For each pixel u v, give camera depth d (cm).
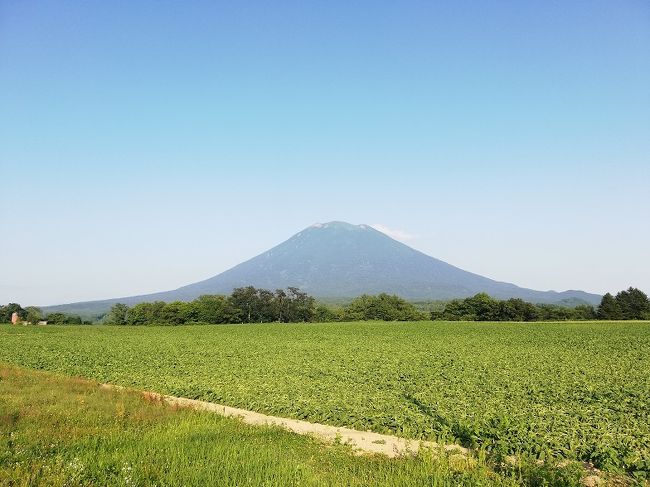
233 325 10688
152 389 2583
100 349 4959
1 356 4262
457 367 3353
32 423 1638
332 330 8419
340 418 1831
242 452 1315
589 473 1250
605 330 7600
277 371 3203
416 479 1125
